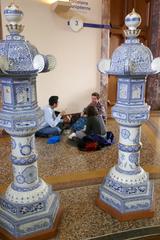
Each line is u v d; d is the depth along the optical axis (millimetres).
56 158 3375
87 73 5023
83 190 2572
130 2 5477
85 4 4641
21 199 1857
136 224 2047
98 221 2092
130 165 2137
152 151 3607
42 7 4320
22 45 1643
